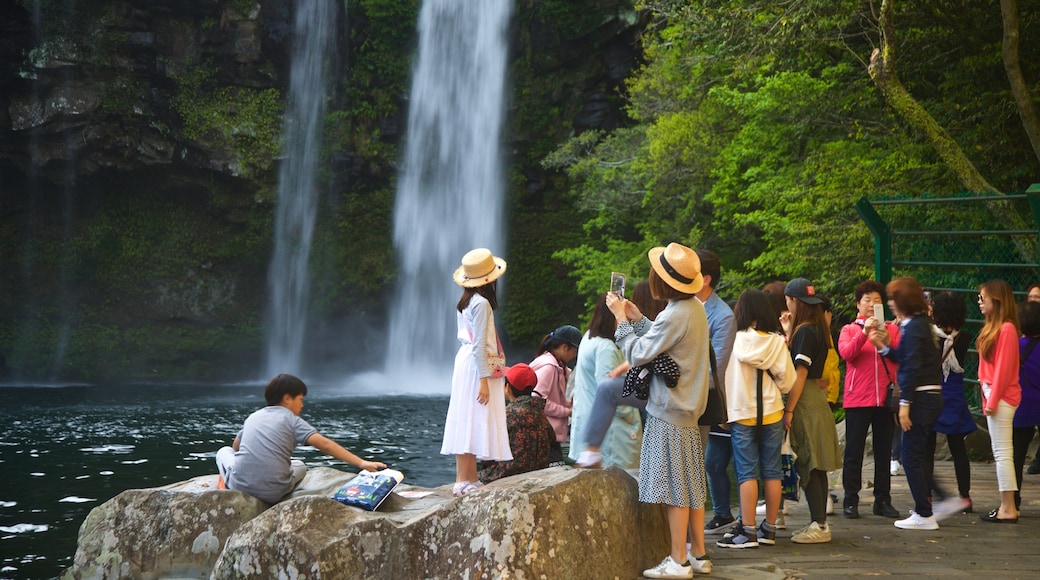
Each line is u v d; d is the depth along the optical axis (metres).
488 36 38.41
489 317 6.12
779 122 19.08
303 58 37.75
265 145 36.91
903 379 7.02
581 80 37.91
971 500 7.86
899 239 10.93
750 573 5.49
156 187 37.03
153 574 6.48
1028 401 7.77
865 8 15.81
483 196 38.59
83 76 34.19
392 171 39.09
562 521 5.21
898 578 5.58
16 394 29.25
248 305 38.50
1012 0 12.58
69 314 36.62
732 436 6.52
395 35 38.34
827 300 6.91
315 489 6.89
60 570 7.94
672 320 5.26
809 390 6.72
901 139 15.70
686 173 24.20
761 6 15.69
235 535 5.82
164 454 15.80
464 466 6.16
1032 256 10.14
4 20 32.97
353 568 5.52
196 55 36.25
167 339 36.97
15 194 36.06
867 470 10.01
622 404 6.06
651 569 5.41
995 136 15.12
